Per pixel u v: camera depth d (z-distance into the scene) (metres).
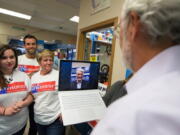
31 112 1.93
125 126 0.27
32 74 1.69
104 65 2.88
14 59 1.34
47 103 1.45
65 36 8.75
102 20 2.30
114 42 2.02
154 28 0.33
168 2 0.32
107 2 2.18
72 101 1.00
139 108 0.27
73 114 0.93
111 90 1.11
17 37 7.18
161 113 0.24
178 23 0.32
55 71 1.60
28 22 6.68
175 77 0.29
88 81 1.13
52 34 8.29
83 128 1.44
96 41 3.24
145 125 0.24
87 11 2.78
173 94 0.26
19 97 1.33
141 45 0.38
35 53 2.24
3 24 6.83
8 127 1.27
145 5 0.35
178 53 0.31
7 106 1.26
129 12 0.38
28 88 1.44
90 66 1.13
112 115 0.31
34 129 1.98
